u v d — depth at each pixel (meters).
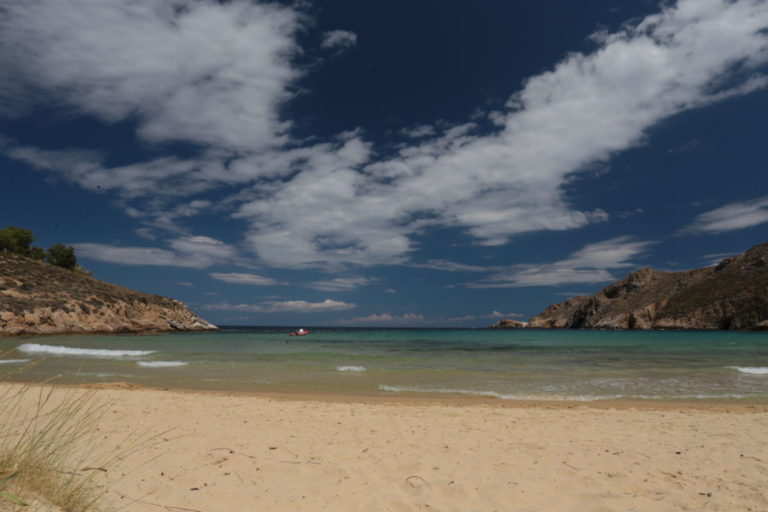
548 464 5.66
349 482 4.89
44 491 3.22
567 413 9.88
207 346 34.53
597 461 5.80
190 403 10.34
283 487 4.68
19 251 62.69
